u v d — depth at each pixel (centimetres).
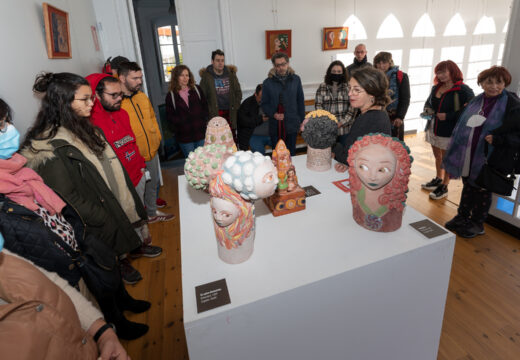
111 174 171
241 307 98
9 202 92
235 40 446
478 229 257
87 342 83
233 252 115
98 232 148
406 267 122
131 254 247
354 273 112
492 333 174
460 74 275
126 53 349
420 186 354
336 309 115
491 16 570
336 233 133
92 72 292
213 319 96
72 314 82
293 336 112
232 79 393
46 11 187
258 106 343
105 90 174
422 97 579
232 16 434
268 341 108
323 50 490
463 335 174
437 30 544
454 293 203
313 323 113
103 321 97
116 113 194
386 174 116
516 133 199
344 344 125
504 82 202
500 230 264
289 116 326
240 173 97
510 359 160
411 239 126
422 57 552
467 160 229
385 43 521
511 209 256
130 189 183
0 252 75
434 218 288
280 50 464
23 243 94
